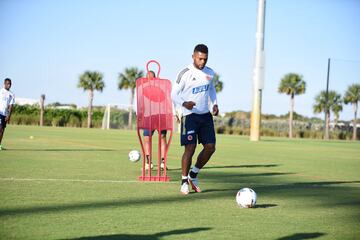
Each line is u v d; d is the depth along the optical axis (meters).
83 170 10.96
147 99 9.84
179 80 8.35
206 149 8.27
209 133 8.35
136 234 5.15
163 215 6.18
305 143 33.62
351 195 8.40
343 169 13.76
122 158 14.44
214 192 8.36
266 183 9.88
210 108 8.53
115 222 5.68
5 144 19.19
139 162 13.29
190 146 8.20
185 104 8.04
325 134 55.06
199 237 5.10
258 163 14.77
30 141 21.94
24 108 59.19
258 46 31.38
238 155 18.08
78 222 5.62
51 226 5.39
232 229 5.52
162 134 12.27
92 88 67.62
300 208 7.00
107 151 17.33
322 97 71.88
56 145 19.88
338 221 6.13
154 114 9.80
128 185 8.78
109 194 7.69
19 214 5.97
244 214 6.43
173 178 10.16
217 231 5.39
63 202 6.85
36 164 11.94
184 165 8.11
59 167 11.43
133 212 6.31
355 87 70.19
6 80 15.74
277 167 13.65
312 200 7.75
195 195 7.95
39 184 8.48
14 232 5.09
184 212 6.43
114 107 61.88
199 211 6.53
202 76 8.38
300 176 11.46
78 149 17.97
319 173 12.35
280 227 5.70
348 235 5.39
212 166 13.40
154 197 7.58
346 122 71.62
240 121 62.78
